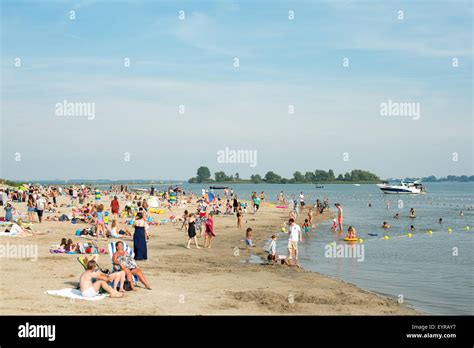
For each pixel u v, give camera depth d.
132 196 71.06
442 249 27.84
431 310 14.07
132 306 12.67
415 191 133.50
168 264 20.25
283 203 77.69
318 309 13.53
